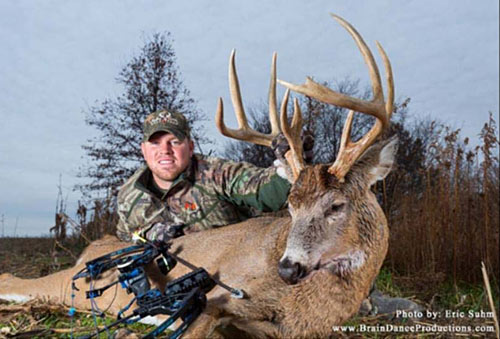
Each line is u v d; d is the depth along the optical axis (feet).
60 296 6.07
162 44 23.16
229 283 4.59
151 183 6.22
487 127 9.02
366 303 6.31
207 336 3.92
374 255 4.43
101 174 21.90
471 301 7.63
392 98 4.37
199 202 5.94
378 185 12.57
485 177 9.11
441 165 10.02
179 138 5.77
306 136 4.90
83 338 4.14
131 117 22.57
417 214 10.41
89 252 6.31
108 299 5.75
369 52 4.30
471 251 9.32
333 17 4.39
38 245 14.97
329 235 4.21
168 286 4.23
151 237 5.88
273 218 5.47
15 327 5.11
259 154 21.01
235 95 5.33
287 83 4.07
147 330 5.18
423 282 8.14
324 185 4.31
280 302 4.34
